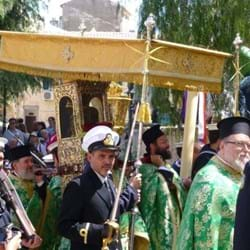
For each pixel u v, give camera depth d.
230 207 4.46
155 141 6.54
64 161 6.53
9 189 4.95
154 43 5.43
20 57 6.50
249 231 3.61
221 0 11.70
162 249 6.32
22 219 4.91
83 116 6.52
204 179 4.52
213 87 6.28
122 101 7.11
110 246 4.97
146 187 6.38
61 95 6.61
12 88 18.06
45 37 6.15
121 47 5.55
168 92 11.56
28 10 17.75
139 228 5.84
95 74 5.89
